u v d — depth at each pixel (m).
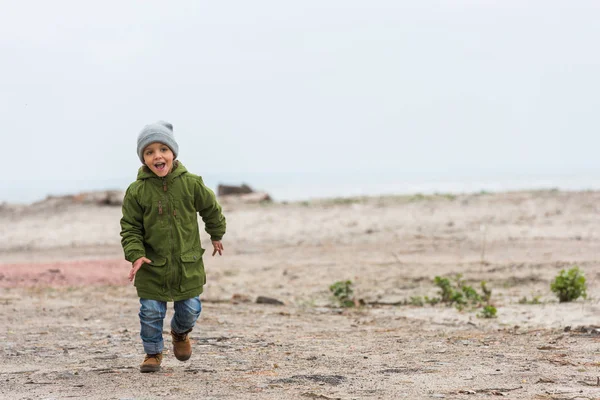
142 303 7.20
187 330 7.46
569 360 7.74
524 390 6.07
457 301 15.08
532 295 15.90
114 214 38.50
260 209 36.34
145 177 7.10
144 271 7.14
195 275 7.23
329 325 12.08
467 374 6.89
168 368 7.60
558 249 23.16
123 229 7.06
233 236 30.55
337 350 8.94
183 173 7.19
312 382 6.59
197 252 7.23
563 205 31.75
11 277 19.98
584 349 8.56
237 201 41.47
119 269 21.50
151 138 7.00
